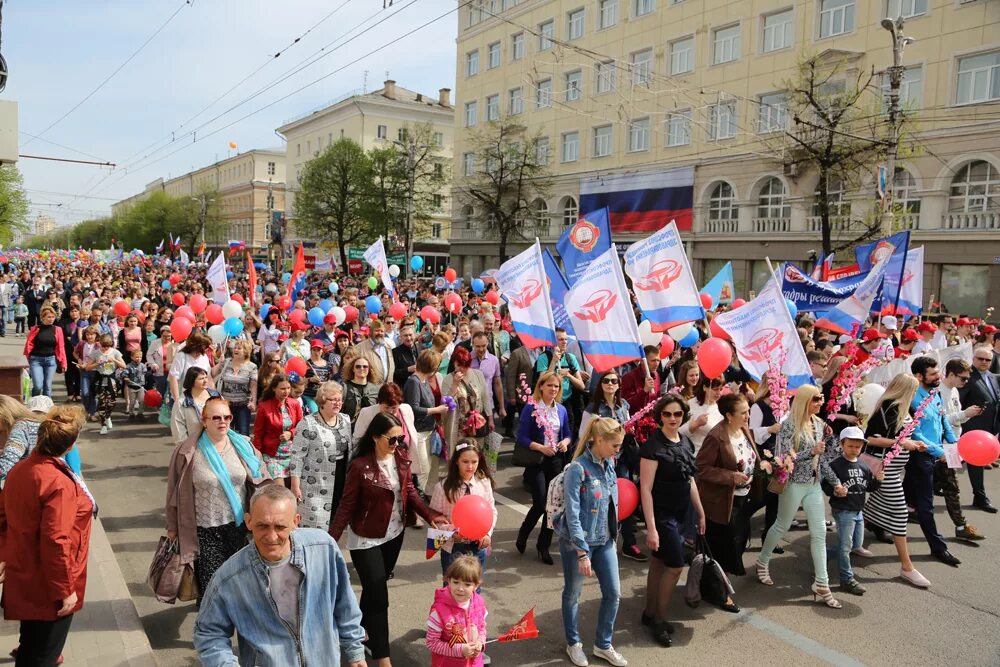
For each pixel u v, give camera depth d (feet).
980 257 72.49
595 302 22.58
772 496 21.98
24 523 11.68
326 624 9.43
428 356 22.97
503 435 36.24
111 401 35.86
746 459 18.31
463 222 152.76
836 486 18.51
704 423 20.58
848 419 23.52
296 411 22.47
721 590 17.13
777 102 91.76
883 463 19.66
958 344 36.01
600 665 15.11
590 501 14.92
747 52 94.43
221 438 15.81
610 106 115.03
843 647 15.98
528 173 126.21
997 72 71.77
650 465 16.10
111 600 16.74
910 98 77.36
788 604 18.24
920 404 20.93
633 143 111.96
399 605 17.81
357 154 155.53
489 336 35.68
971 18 73.05
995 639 16.42
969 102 73.82
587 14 118.42
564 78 124.06
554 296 30.68
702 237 100.83
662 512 16.25
